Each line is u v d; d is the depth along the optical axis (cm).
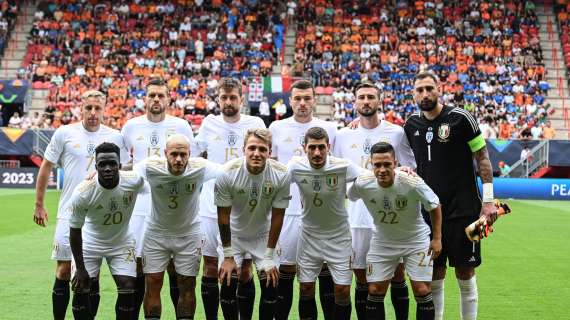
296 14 3788
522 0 3781
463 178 679
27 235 1324
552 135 2914
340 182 646
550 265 1075
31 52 3475
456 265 678
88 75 3284
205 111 3028
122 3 3753
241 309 678
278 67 3459
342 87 3186
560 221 1705
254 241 677
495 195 2414
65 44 3459
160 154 746
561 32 3684
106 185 609
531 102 3212
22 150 2572
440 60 3422
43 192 722
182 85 3203
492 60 3447
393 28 3644
